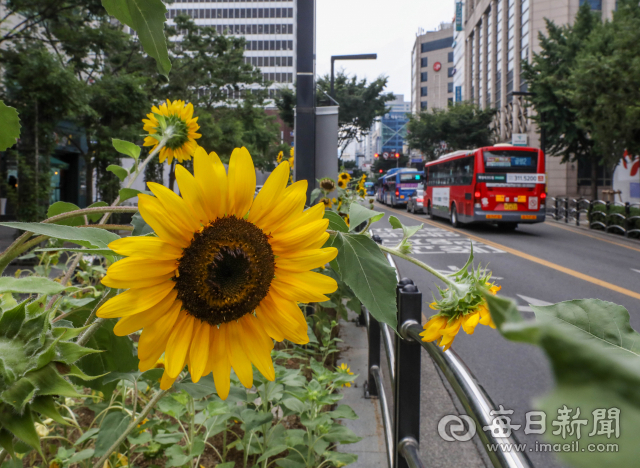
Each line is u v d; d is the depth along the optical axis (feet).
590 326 0.59
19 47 34.42
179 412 5.95
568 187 116.57
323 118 22.45
